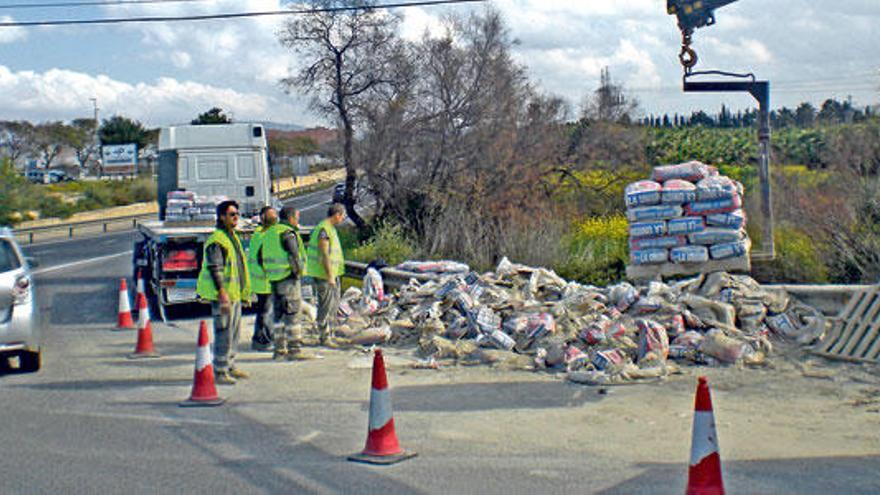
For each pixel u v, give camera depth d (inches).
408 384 400.5
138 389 406.6
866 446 285.4
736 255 456.4
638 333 432.5
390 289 694.5
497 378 407.8
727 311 440.8
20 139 4475.9
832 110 1640.0
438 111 1093.8
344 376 425.4
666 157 1892.2
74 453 297.6
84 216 2502.5
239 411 357.4
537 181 1048.2
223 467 278.4
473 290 524.1
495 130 1048.8
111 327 624.1
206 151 880.9
